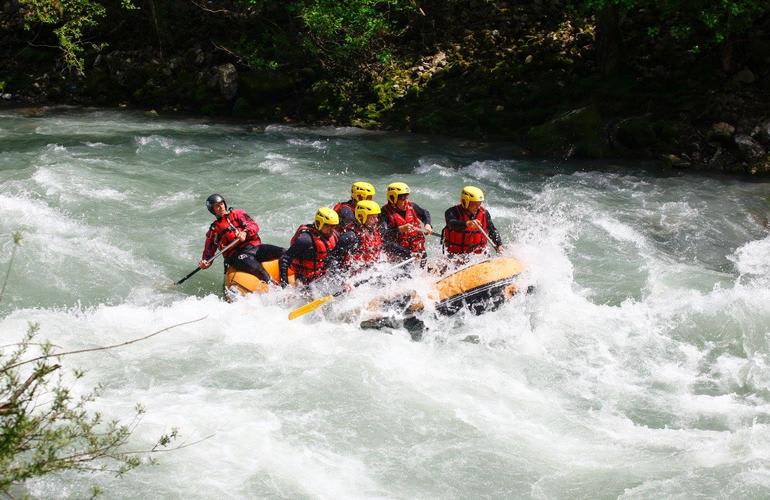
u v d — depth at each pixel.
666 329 8.43
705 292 9.20
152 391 7.03
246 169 14.03
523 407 7.06
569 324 8.51
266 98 18.61
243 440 6.36
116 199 12.05
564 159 15.11
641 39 16.97
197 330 8.18
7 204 11.28
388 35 19.41
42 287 9.12
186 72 19.47
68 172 13.06
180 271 9.89
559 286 9.02
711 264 10.38
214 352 7.74
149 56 19.94
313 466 6.13
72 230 10.70
